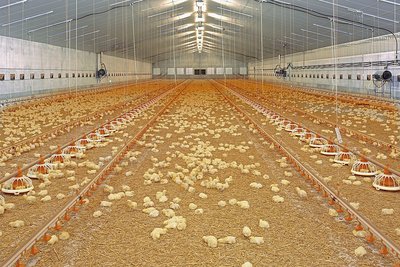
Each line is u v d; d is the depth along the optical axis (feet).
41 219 21.68
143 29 120.67
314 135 43.37
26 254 17.47
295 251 17.62
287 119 57.62
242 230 19.93
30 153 37.93
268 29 112.16
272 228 20.11
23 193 26.14
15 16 67.10
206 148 39.19
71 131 51.06
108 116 67.15
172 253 17.60
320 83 133.39
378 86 83.71
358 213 20.38
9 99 79.20
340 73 112.98
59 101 93.71
